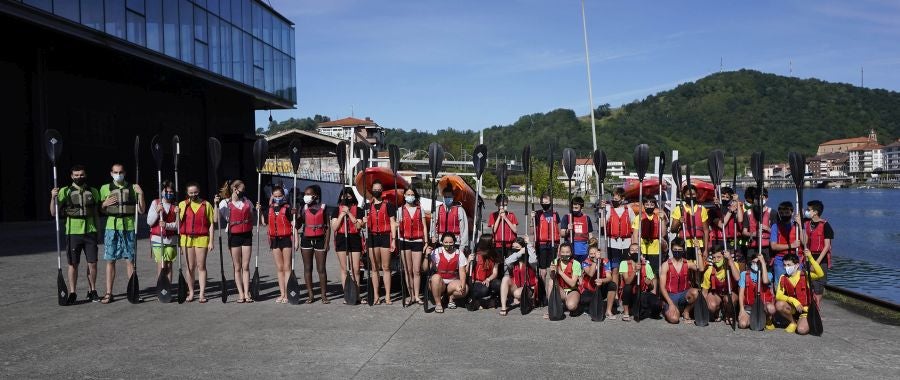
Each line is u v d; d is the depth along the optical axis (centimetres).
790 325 841
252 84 3594
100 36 2391
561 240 1087
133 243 1008
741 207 1059
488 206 4909
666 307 912
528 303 942
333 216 1011
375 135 9512
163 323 853
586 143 18012
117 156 2914
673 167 1122
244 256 1012
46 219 2481
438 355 704
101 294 1061
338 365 663
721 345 763
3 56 2355
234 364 664
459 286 941
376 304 1005
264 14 3775
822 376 638
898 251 3297
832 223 5756
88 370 637
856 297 1130
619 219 1084
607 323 882
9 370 633
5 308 938
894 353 730
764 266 871
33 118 2456
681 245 885
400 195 1185
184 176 3400
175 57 2833
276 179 3922
